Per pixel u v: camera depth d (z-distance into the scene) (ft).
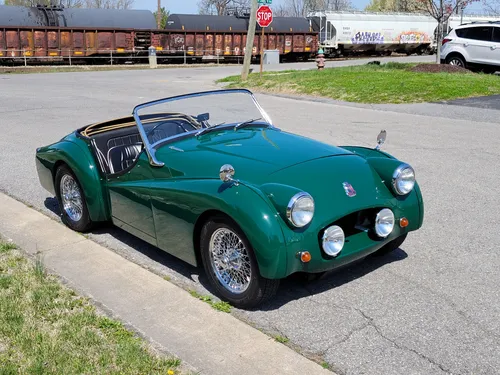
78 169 17.88
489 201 21.52
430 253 16.70
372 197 14.15
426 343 11.93
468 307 13.42
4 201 22.80
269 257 12.27
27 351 11.50
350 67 71.15
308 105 48.70
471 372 10.92
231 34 126.82
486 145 30.94
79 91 64.69
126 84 73.77
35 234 18.93
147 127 16.42
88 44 112.37
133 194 16.08
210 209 13.25
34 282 14.76
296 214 12.34
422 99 46.88
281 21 133.49
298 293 14.37
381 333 12.35
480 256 16.43
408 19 143.43
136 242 18.31
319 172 14.05
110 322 12.73
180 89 65.87
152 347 11.78
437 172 25.68
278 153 14.90
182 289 14.66
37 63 113.09
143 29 117.50
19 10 107.96
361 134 34.83
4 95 60.70
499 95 47.44
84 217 18.49
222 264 13.80
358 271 15.56
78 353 11.44
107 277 15.37
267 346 11.84
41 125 40.91
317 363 11.25
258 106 18.44
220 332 12.42
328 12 135.44
